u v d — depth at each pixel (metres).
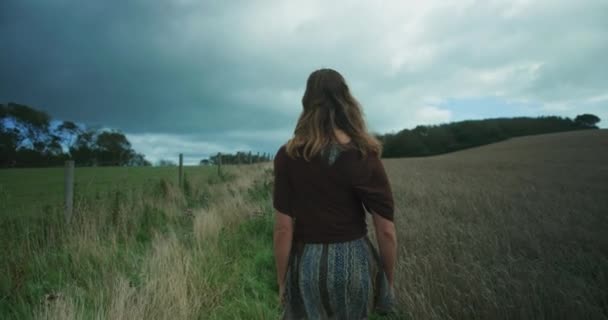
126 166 23.70
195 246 5.14
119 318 3.07
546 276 3.90
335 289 1.62
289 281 1.74
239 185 12.27
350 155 1.66
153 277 3.99
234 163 27.42
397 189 12.09
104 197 7.63
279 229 1.72
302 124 1.74
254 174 16.27
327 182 1.64
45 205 6.89
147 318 3.23
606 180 17.33
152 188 10.41
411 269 4.01
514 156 50.41
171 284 3.72
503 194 10.84
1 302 3.60
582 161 37.62
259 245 5.83
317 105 1.74
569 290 3.53
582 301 3.33
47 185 11.57
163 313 3.32
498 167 30.69
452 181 15.95
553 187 13.82
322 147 1.65
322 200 1.65
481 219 6.97
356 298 1.64
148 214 7.08
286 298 1.75
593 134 71.19
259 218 6.97
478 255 4.71
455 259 4.59
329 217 1.65
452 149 118.31
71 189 6.21
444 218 6.90
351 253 1.65
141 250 5.35
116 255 4.80
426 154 116.12
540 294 3.44
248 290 4.25
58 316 3.10
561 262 4.54
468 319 3.23
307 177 1.66
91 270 4.30
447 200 9.37
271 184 11.17
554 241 5.50
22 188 10.57
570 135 75.25
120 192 8.22
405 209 7.86
